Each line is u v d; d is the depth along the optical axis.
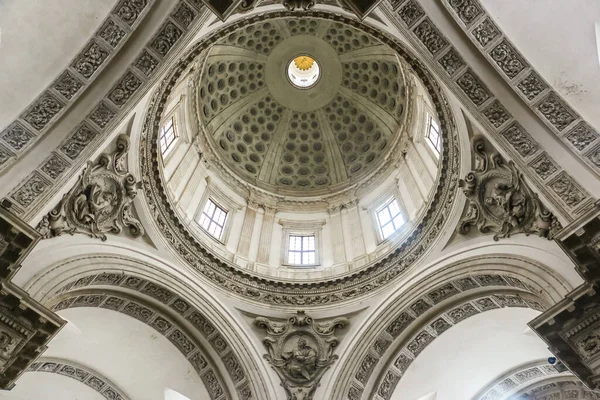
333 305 17.62
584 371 12.13
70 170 13.21
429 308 16.58
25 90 12.62
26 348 12.02
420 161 19.91
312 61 25.16
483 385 18.56
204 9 12.71
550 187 13.05
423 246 16.75
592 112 12.44
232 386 16.64
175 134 20.39
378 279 17.50
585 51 12.19
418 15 12.89
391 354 16.88
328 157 24.58
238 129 24.44
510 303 15.41
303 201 23.27
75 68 12.78
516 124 13.25
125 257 15.23
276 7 14.07
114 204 14.80
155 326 16.72
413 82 20.75
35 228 12.78
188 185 20.06
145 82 13.35
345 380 16.22
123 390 18.28
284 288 18.09
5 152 12.52
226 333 16.70
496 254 14.62
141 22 12.68
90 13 12.48
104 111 13.28
